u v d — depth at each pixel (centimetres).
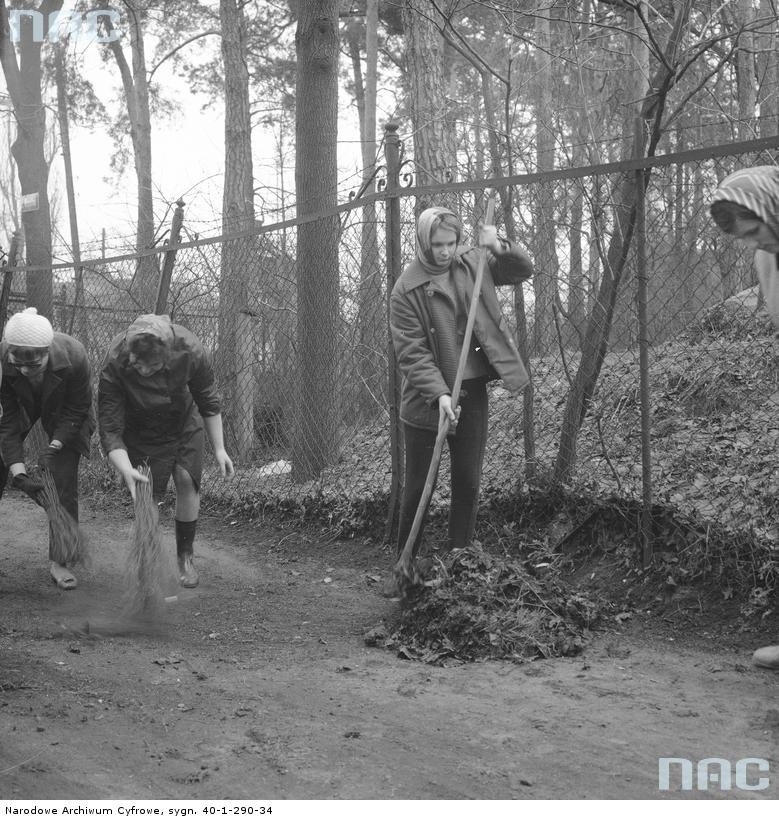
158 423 477
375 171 548
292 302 662
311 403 634
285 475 661
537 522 496
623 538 453
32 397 491
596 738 279
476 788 246
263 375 684
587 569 452
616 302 466
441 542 511
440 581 396
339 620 430
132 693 324
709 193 423
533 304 510
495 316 418
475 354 421
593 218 464
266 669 357
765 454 473
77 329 891
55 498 503
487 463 546
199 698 320
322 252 635
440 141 809
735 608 389
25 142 1257
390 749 273
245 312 693
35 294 947
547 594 395
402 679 341
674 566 421
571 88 872
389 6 1505
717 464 480
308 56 700
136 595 434
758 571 396
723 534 414
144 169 2048
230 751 271
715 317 495
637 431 539
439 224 407
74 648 379
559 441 521
